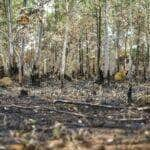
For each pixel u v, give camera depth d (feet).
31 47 153.79
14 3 140.77
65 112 51.80
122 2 152.87
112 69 171.63
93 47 209.56
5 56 156.46
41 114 50.03
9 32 119.75
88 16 166.91
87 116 47.39
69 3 127.13
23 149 28.32
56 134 32.42
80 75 176.14
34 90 88.99
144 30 169.17
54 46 192.75
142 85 114.01
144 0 158.10
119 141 30.19
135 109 55.93
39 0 121.90
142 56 177.68
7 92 81.51
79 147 28.40
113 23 163.84
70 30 173.17
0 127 38.34
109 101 68.28
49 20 156.25
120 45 193.77
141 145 28.66
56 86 105.09
